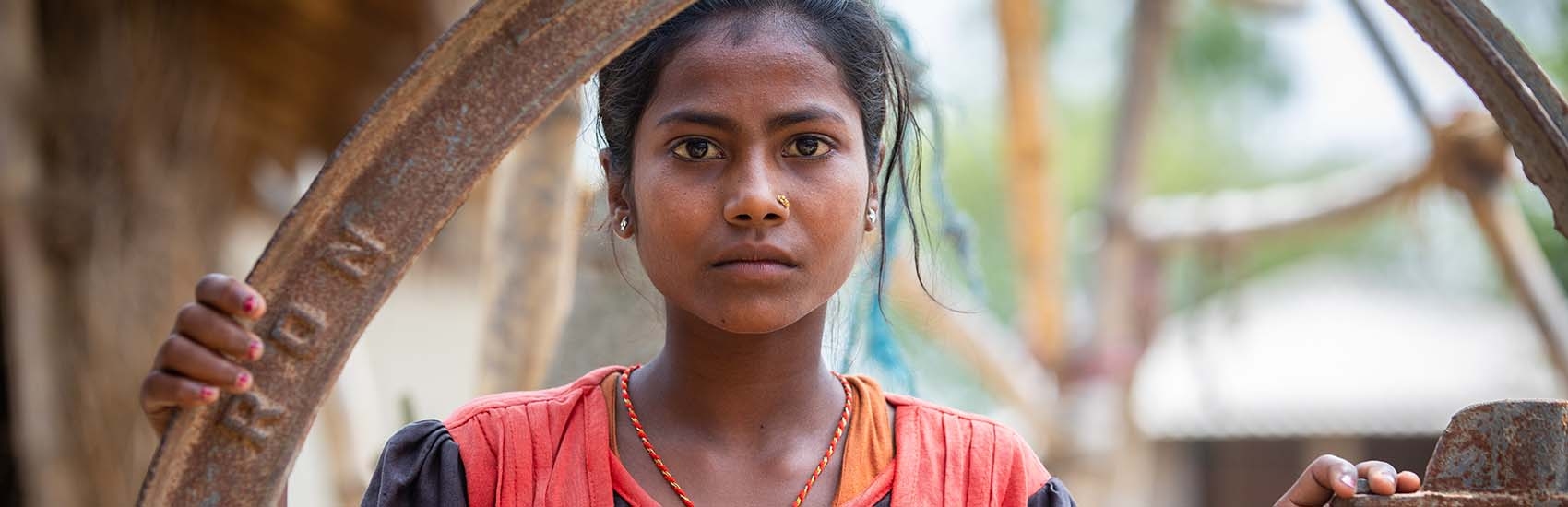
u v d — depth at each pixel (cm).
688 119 179
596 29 163
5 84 582
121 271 595
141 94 619
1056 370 729
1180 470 1667
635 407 196
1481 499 170
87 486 574
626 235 196
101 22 614
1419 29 169
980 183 1916
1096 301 742
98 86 605
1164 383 1662
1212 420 1602
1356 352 1703
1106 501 718
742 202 175
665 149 182
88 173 597
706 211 178
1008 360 698
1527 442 170
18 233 577
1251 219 730
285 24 684
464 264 846
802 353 194
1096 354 727
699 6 186
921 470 190
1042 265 694
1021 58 630
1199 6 1803
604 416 191
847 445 192
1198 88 1950
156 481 160
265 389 162
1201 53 1864
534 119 162
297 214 161
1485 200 637
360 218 162
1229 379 1666
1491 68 166
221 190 649
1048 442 717
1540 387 1592
